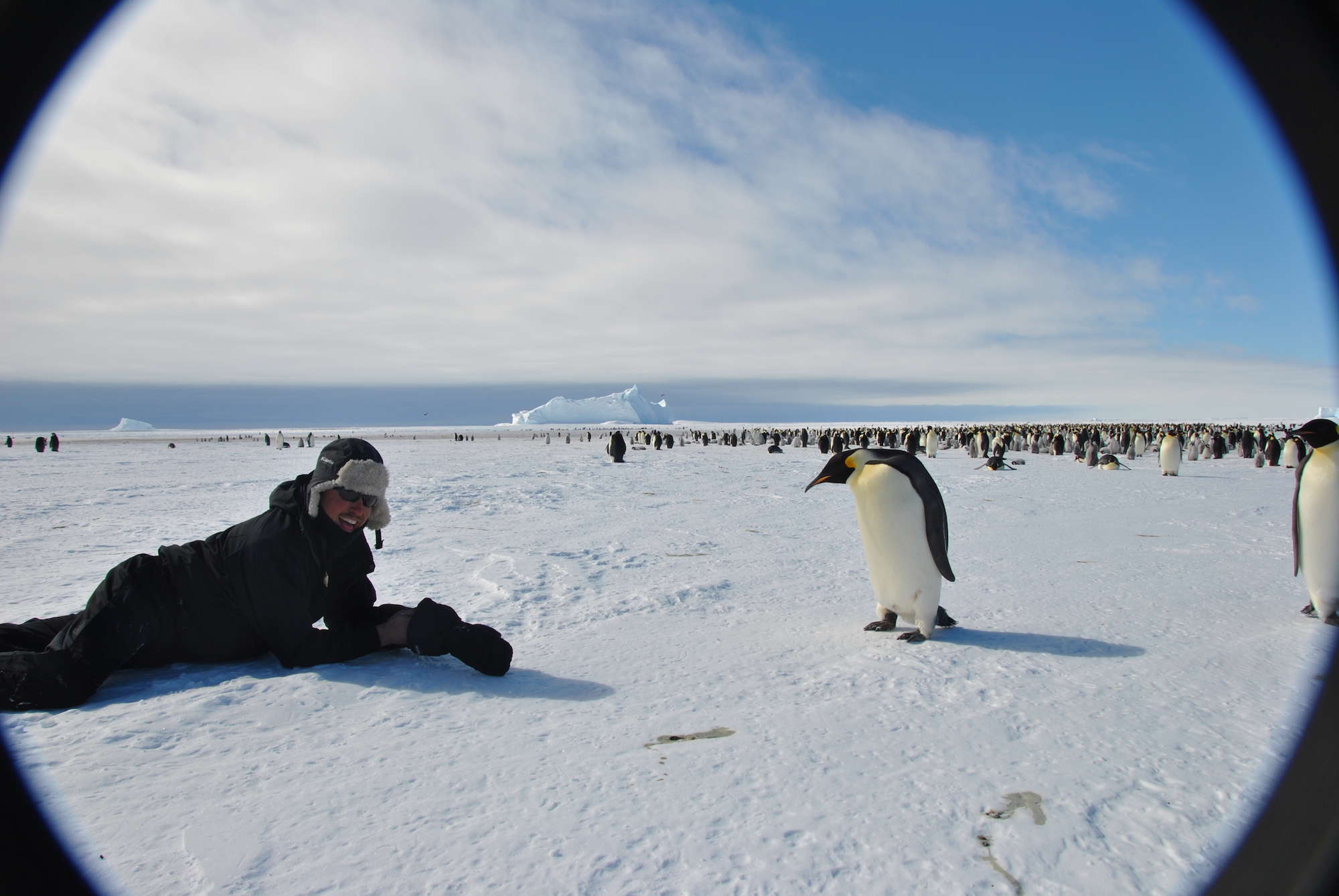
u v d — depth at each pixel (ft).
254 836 6.77
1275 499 42.93
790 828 6.93
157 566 11.72
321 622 16.83
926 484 13.29
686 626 15.06
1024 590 18.15
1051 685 10.99
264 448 175.94
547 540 26.81
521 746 8.90
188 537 27.63
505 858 6.43
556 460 94.38
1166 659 12.27
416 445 193.98
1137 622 14.87
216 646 11.91
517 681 11.49
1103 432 196.34
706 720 9.73
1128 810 7.20
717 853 6.52
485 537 27.68
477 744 8.96
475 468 75.56
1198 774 7.96
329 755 8.64
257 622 11.76
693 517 34.53
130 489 50.96
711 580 19.61
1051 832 6.82
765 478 60.70
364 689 10.98
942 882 6.09
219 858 6.39
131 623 10.93
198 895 5.84
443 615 12.13
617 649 13.29
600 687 11.18
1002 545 25.95
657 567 21.79
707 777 8.02
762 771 8.16
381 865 6.32
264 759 8.52
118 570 11.35
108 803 7.39
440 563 22.06
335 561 12.32
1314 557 14.66
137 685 11.14
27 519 33.60
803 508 38.78
